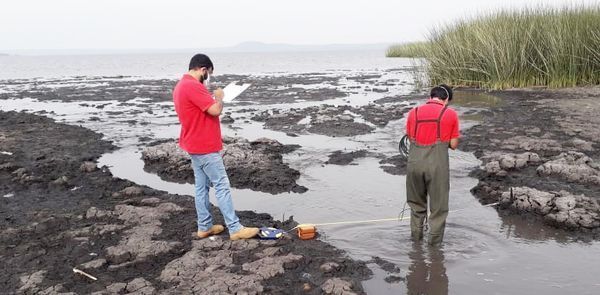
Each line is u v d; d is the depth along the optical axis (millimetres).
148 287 4562
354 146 10586
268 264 4941
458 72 18953
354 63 64750
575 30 16609
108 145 11398
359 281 4664
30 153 10539
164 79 35875
